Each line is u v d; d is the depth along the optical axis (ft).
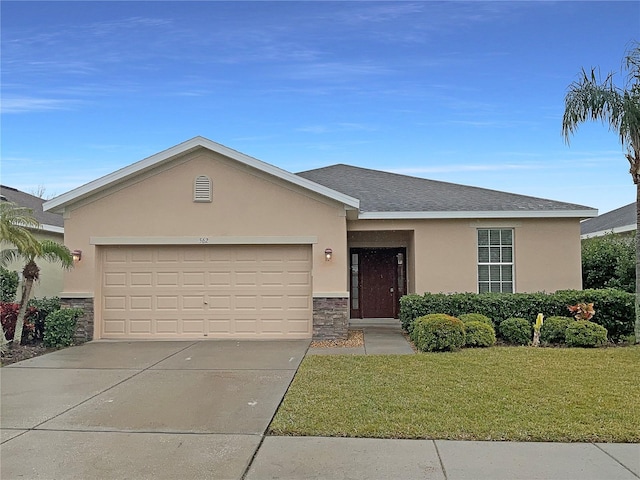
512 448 16.38
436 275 46.65
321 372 26.94
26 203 61.05
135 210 39.86
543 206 47.03
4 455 16.12
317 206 39.70
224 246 40.22
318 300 39.06
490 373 26.16
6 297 47.39
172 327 40.01
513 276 46.68
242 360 30.81
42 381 25.79
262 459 15.72
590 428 17.85
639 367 27.30
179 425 18.83
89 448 16.69
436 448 16.43
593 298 37.76
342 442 17.02
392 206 47.75
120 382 25.48
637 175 34.60
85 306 39.22
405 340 38.42
